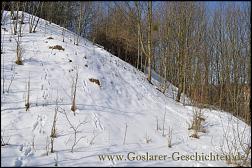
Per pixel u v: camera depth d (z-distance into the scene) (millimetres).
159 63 16375
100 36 17969
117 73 11516
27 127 7316
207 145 8312
